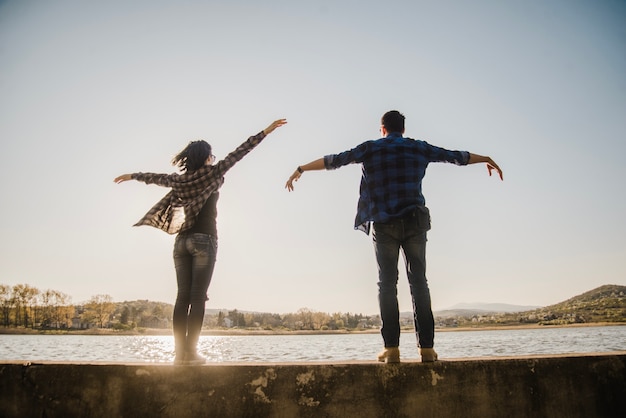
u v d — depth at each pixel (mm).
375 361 3078
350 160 3408
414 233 3178
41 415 2707
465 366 2869
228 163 3424
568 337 72500
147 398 2725
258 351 41969
